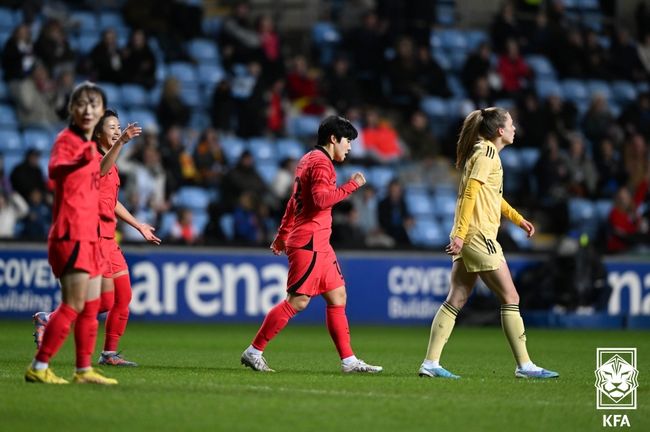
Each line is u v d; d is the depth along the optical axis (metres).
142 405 25.55
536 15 107.19
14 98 82.19
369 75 94.88
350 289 73.88
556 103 94.38
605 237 85.12
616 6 112.06
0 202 71.38
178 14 93.31
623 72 105.06
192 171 81.44
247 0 100.62
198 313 70.75
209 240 71.25
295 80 91.38
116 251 37.88
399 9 97.25
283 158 87.19
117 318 38.12
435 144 91.00
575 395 29.84
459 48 103.31
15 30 81.75
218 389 29.22
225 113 86.38
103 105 28.66
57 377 30.41
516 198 88.62
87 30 92.81
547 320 75.38
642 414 26.47
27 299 68.44
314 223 35.84
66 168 27.95
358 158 88.12
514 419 24.97
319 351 48.94
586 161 90.38
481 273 34.06
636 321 77.06
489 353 49.72
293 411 25.22
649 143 97.38
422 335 63.62
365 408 26.03
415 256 75.38
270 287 72.38
